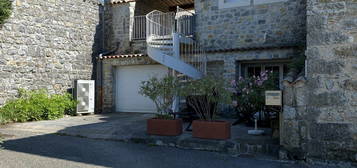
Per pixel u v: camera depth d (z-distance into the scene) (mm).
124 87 10961
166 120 5957
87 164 4461
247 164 4527
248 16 9164
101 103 11172
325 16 4520
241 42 9227
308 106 4570
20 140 6180
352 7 4359
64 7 10359
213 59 9078
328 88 4469
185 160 4746
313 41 4582
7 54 8734
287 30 8656
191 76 8359
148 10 12289
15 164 4363
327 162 4438
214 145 5348
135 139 6066
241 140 5328
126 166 4395
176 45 8391
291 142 4656
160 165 4461
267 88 6660
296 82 4629
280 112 4816
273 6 8852
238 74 8961
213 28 9625
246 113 6977
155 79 6262
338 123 4398
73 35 10648
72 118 9305
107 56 10859
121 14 11359
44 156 4871
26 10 9219
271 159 4773
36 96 9141
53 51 9984
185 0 12352
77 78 10742
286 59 8438
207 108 5789
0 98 8578
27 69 9234
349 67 4363
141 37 11023
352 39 4355
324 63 4504
